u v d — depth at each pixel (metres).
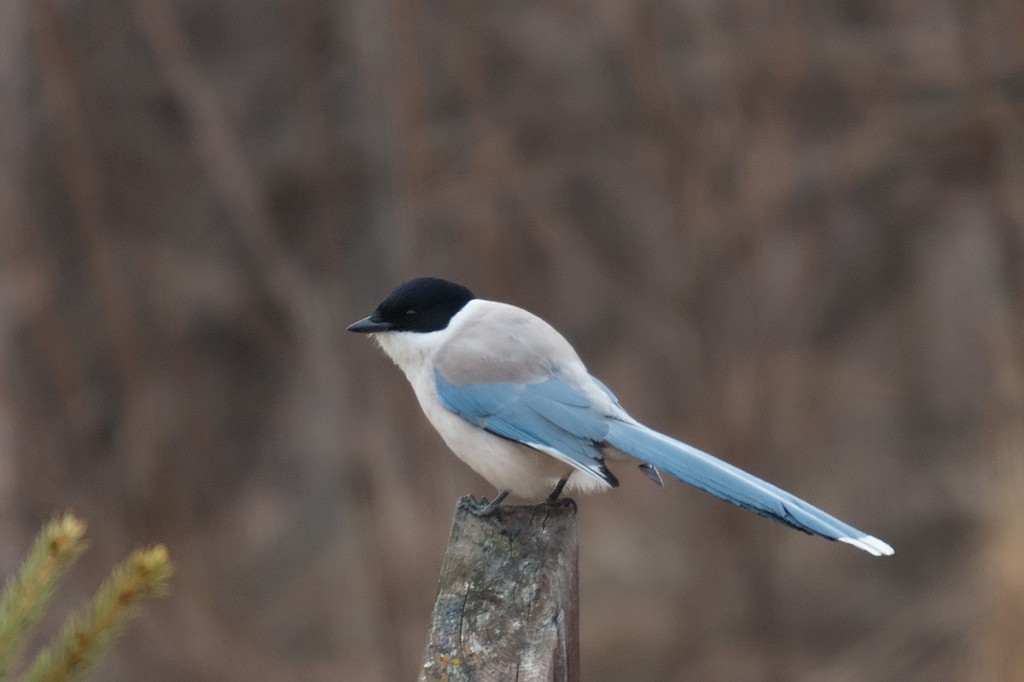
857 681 16.22
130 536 15.41
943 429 18.89
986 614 14.17
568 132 16.86
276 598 17.77
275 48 18.19
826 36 16.08
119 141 17.23
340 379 15.50
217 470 18.50
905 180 17.91
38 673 3.92
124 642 14.77
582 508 17.89
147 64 17.17
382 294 16.81
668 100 15.38
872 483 18.64
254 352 19.81
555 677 4.88
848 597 17.45
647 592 16.78
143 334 17.05
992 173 16.92
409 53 14.44
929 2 16.36
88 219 15.53
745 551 15.72
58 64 15.12
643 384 17.56
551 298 17.84
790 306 16.25
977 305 18.53
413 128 14.55
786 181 15.21
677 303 15.78
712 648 15.77
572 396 6.62
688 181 15.39
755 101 15.23
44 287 15.61
